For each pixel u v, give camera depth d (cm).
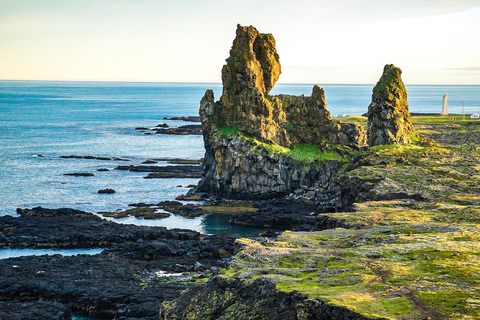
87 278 11894
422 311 7119
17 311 9962
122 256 13762
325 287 8338
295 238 11944
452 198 15125
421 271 8831
